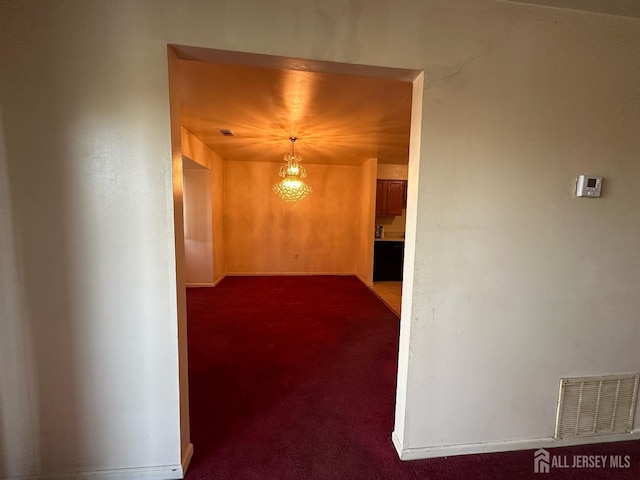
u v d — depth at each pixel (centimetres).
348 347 281
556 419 163
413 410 151
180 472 140
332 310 391
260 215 590
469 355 152
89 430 134
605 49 142
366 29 128
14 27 112
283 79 206
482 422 158
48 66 115
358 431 172
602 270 156
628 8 136
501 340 153
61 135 119
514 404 159
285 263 607
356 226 615
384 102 246
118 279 128
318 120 298
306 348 278
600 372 163
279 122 306
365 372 237
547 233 150
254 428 173
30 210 121
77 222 123
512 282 150
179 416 138
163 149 124
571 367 161
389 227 644
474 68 136
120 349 131
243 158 548
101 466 137
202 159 416
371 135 355
